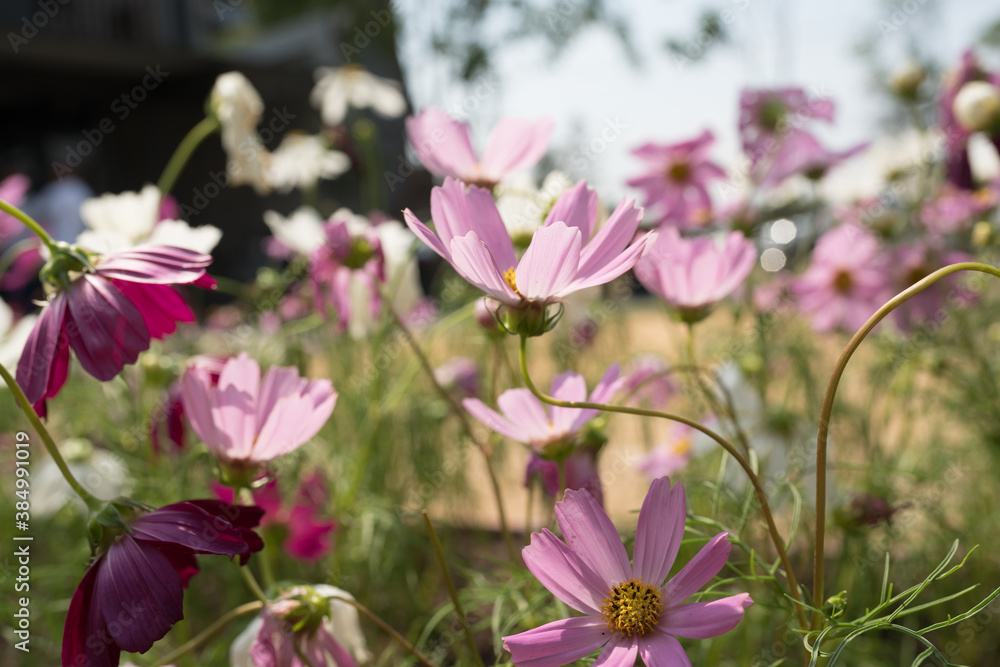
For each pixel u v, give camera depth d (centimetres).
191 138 84
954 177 84
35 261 101
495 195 63
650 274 60
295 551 68
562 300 45
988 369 87
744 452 68
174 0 604
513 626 62
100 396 93
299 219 88
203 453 55
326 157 136
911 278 95
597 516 43
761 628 68
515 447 125
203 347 113
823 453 42
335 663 52
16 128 655
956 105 80
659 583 43
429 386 109
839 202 118
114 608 44
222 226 537
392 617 88
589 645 42
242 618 81
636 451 116
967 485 92
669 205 100
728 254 60
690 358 60
